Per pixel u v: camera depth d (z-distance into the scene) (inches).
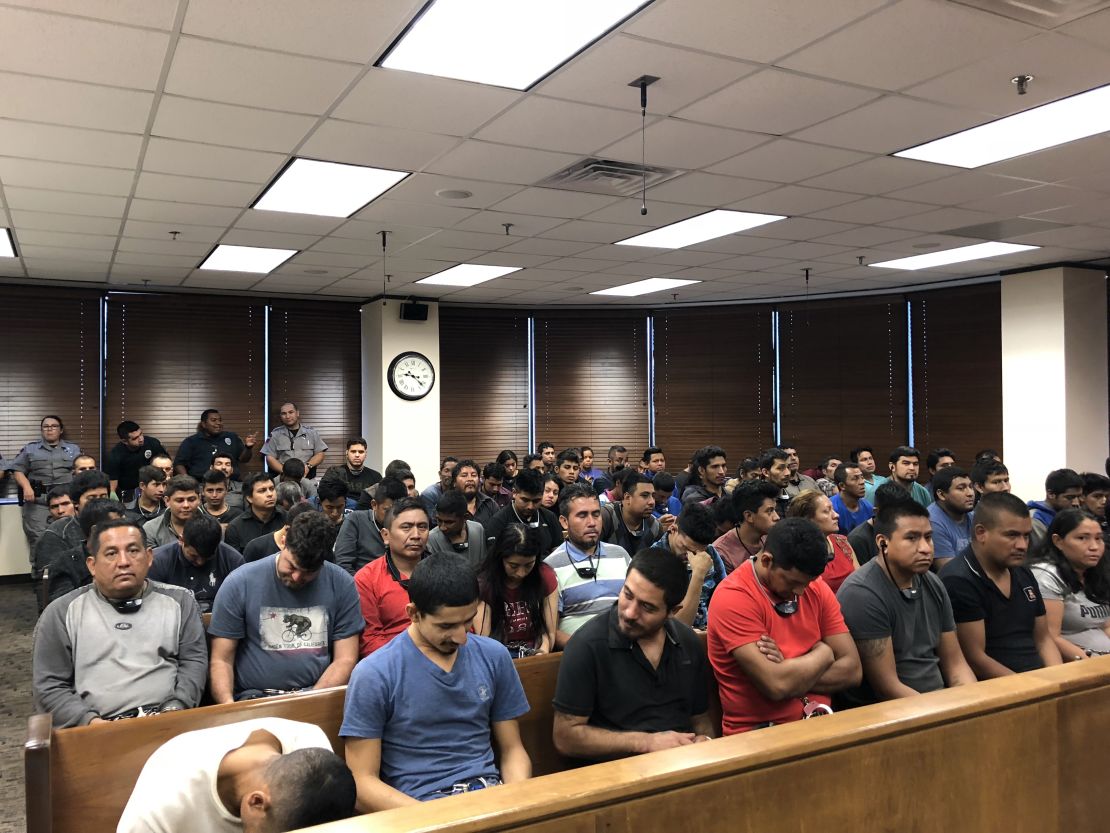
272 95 127.3
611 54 114.7
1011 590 101.4
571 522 122.0
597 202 195.6
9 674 176.9
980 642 99.1
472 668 76.0
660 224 219.5
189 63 115.3
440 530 145.0
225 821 56.4
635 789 40.1
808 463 356.2
